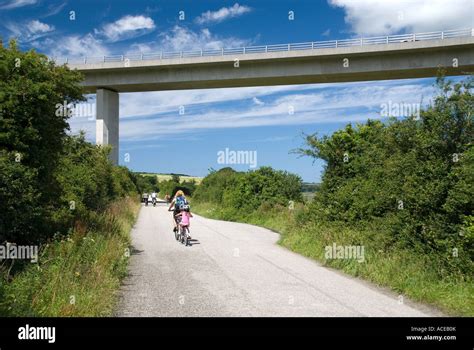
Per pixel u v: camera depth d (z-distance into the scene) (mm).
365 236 11570
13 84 9500
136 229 22109
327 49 46219
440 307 7301
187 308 7191
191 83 53000
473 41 41594
